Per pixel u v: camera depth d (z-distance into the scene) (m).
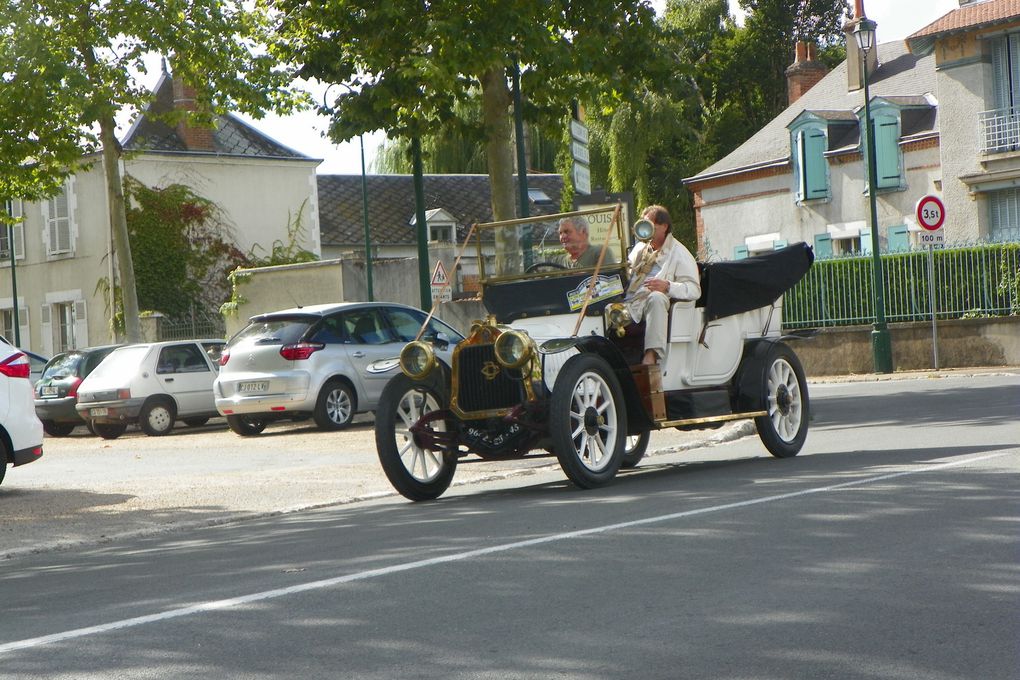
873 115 38.97
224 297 44.78
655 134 49.19
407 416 10.47
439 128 20.84
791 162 41.94
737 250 44.56
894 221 38.78
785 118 45.62
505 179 21.16
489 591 6.00
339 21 19.64
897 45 43.94
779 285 11.71
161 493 11.99
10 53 25.11
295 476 12.94
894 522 7.27
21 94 25.47
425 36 18.42
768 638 4.86
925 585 5.62
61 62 25.12
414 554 7.22
